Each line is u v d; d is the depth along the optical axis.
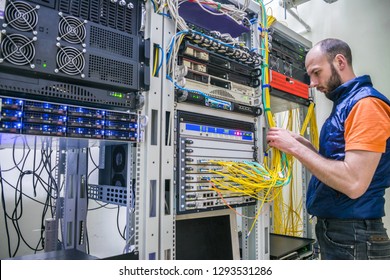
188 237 1.15
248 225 1.45
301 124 2.18
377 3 2.14
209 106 1.20
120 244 2.10
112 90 0.95
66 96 0.82
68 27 0.83
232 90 1.35
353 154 1.06
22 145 1.27
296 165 2.43
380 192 1.19
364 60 2.17
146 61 1.00
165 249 1.00
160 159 1.03
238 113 1.36
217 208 1.20
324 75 1.31
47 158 1.74
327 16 2.40
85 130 0.85
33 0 0.78
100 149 1.35
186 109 1.15
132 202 1.01
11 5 0.74
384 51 2.08
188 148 1.12
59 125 0.80
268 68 1.57
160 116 1.04
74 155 1.50
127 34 0.98
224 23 1.38
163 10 1.10
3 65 0.71
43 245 1.74
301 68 2.03
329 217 1.25
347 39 2.27
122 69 0.94
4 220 1.67
